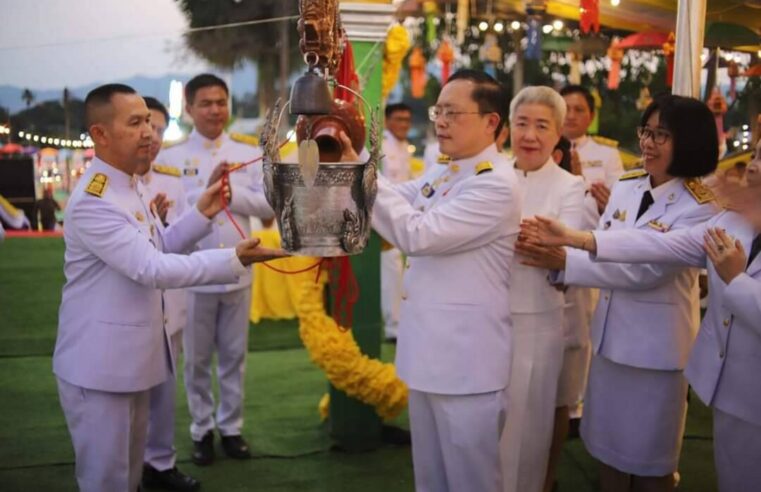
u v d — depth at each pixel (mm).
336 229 2162
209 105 4191
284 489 3654
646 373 2988
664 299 2957
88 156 6637
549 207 3219
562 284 3090
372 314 4055
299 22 2117
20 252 6727
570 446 4234
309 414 4613
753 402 2469
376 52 3771
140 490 3574
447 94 2785
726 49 3984
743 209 2471
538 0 5094
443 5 5953
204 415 3998
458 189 2793
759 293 2338
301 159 2070
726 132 4031
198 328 3941
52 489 3648
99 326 2762
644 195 3012
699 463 4027
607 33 5477
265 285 6566
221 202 3062
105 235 2672
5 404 4766
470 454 2762
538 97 3193
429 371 2758
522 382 3059
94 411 2783
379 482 3729
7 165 6617
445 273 2777
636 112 6152
